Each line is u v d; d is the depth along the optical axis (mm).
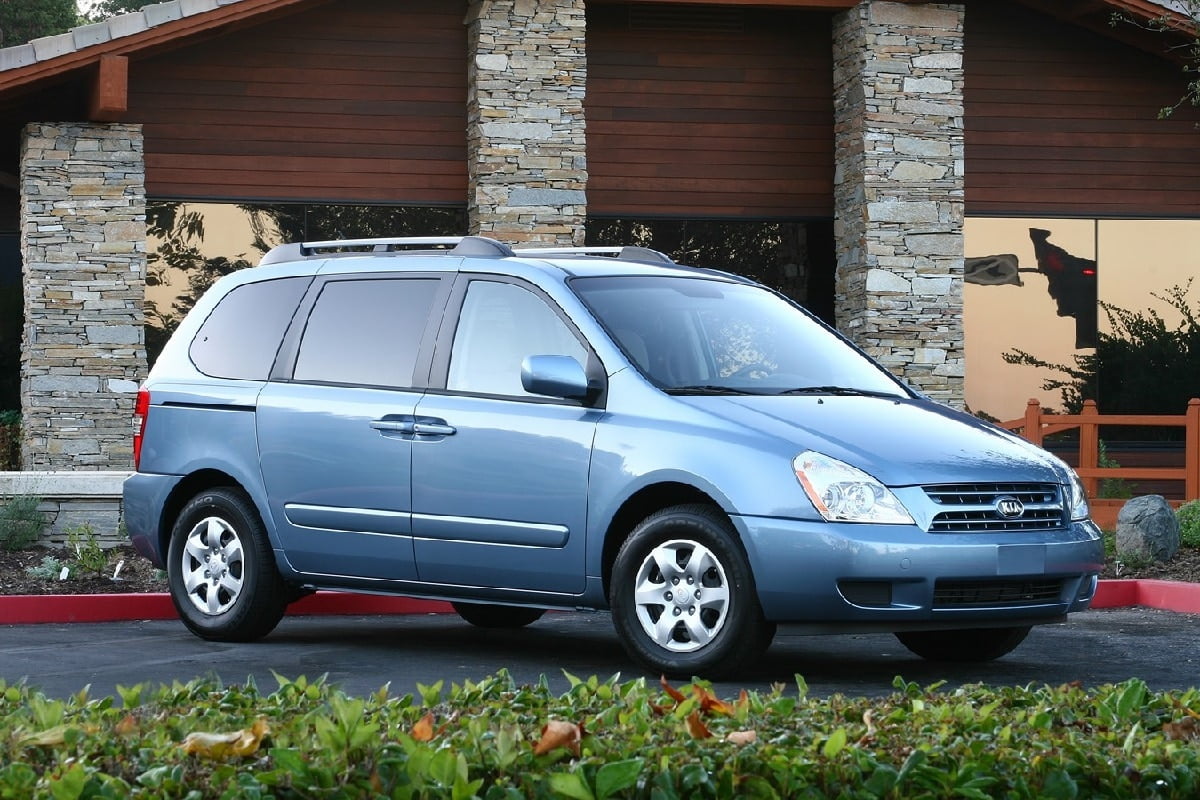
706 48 32312
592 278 14125
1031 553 12445
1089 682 13125
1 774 5691
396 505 14094
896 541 11969
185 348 16172
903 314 30875
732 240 32719
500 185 29750
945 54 31109
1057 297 33562
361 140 30734
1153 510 21016
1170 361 33750
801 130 32688
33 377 28000
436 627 17031
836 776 6000
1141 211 33719
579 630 16797
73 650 14672
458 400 13938
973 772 6066
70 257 28188
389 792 5684
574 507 13086
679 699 7414
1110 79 33688
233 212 30359
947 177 31078
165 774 5781
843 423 12828
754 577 12188
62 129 28172
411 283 14789
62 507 21766
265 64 30312
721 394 13203
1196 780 6367
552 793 5672
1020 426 27500
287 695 7762
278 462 14883
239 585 15219
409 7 30891
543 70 29906
